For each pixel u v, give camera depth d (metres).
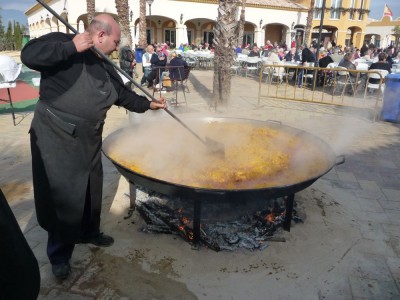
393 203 3.26
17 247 1.23
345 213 2.98
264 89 10.27
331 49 17.48
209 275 2.20
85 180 2.00
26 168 3.95
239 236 2.49
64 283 2.11
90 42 1.75
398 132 5.86
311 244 2.52
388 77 6.36
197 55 14.79
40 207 2.00
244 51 16.22
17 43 29.67
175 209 2.73
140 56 15.25
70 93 1.84
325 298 2.05
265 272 2.24
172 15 21.59
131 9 20.14
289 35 25.91
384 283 2.18
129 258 2.34
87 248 2.43
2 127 5.63
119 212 2.89
